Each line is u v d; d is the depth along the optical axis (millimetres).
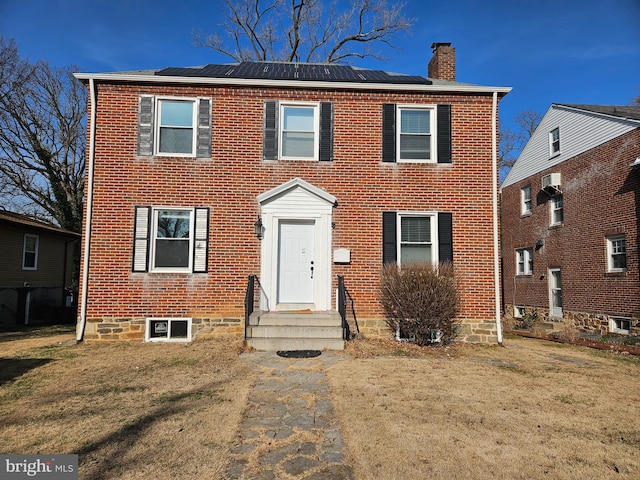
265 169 9555
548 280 17781
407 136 9930
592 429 4297
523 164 20203
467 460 3543
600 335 13875
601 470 3430
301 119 9883
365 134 9781
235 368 6559
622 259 13750
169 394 5254
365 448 3729
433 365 7000
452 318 8977
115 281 9000
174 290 9109
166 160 9352
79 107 25250
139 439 3883
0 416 4461
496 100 9891
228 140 9547
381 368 6641
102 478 3186
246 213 9422
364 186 9656
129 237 9117
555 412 4793
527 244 19547
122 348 8203
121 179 9211
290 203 9492
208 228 9305
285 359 7141
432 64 13109
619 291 13664
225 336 9102
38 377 6059
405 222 9727
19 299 15109
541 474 3348
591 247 15109
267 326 8195
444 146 9797
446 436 4023
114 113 9336
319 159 9656
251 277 8922
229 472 3303
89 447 3717
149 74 9797
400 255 9578
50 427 4156
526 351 8867
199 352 7734
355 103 9836
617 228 13828
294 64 13234
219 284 9219
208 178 9414
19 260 15602
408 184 9703
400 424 4297
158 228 9305
